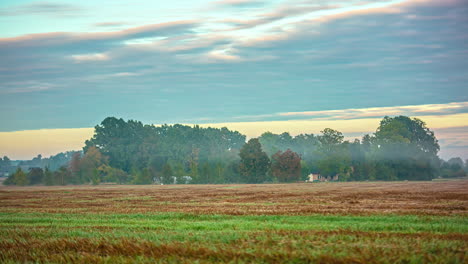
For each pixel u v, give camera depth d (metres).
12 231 22.89
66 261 16.39
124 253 17.11
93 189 98.75
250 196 57.25
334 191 68.31
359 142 165.88
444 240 17.84
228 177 152.12
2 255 17.48
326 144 166.38
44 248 18.48
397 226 22.58
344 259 14.95
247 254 15.83
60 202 50.59
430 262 14.66
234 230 22.31
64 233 22.00
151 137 189.38
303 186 99.00
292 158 144.00
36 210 38.38
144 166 170.25
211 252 16.20
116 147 185.25
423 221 25.31
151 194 68.38
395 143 157.62
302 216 28.59
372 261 14.77
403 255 15.27
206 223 25.41
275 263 15.20
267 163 143.50
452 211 31.00
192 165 152.00
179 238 19.69
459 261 14.76
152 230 22.81
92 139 188.75
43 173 153.00
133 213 33.59
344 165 157.00
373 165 155.38
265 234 20.08
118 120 190.50
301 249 16.66
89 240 19.58
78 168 155.75
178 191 79.19
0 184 170.00
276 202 44.03
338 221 25.97
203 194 65.25
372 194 56.81
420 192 60.16
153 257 16.16
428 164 153.62
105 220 28.19
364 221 25.94
